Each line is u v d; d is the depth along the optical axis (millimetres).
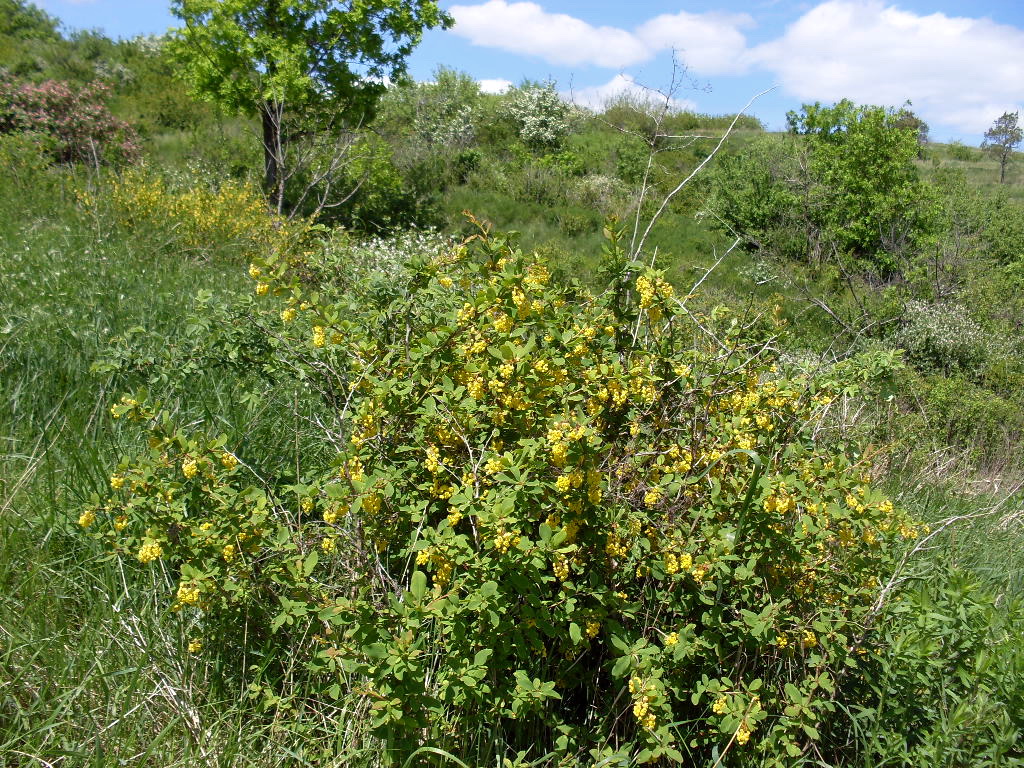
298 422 3273
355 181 13883
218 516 2207
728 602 2359
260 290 2543
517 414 2258
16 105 13562
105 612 2363
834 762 2410
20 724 2043
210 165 13852
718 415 2492
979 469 6137
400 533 2355
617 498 2238
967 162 36969
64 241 6480
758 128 24516
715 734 2223
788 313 10844
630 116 16844
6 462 2926
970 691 2340
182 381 3283
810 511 2254
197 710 2180
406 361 2416
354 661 1900
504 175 18875
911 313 9750
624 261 2535
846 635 2373
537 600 2010
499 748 2133
